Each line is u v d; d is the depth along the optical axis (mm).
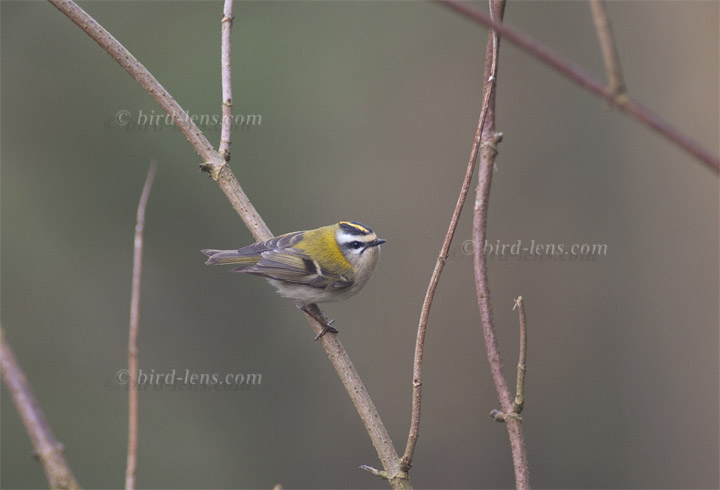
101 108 13586
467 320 13930
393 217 14312
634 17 13742
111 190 13805
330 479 14250
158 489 13133
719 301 12953
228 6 6016
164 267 14266
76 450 13047
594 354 13789
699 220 13172
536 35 14289
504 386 4371
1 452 12422
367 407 5172
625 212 13812
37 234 13805
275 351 14672
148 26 13820
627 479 13500
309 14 14648
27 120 13656
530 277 13914
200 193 13820
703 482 12953
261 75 13938
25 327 13578
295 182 14164
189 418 14086
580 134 14016
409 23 14930
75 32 13680
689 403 13234
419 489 13859
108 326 14047
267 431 14336
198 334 14398
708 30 12852
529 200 13984
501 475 13844
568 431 13820
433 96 14570
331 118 14336
